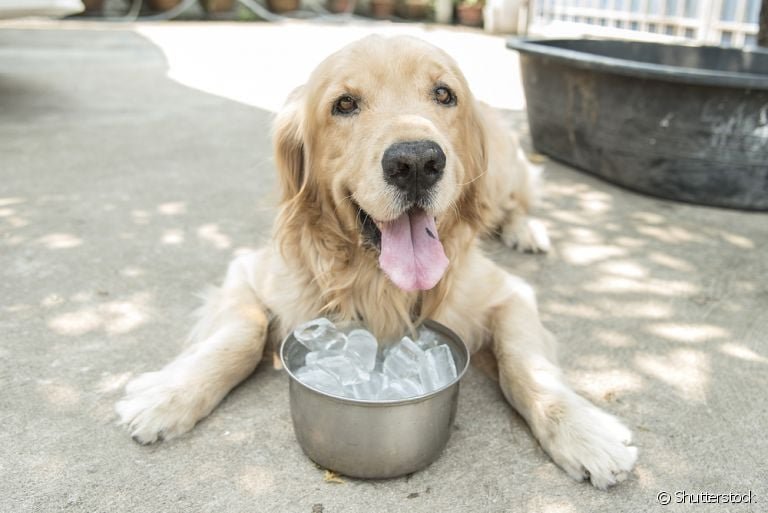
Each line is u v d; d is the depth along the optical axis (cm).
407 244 61
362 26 375
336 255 69
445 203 61
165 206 108
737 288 85
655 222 105
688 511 52
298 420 56
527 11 335
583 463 55
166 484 54
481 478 55
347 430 53
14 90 187
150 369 68
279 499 53
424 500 53
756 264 92
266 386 66
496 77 225
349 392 58
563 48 143
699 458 58
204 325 71
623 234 101
